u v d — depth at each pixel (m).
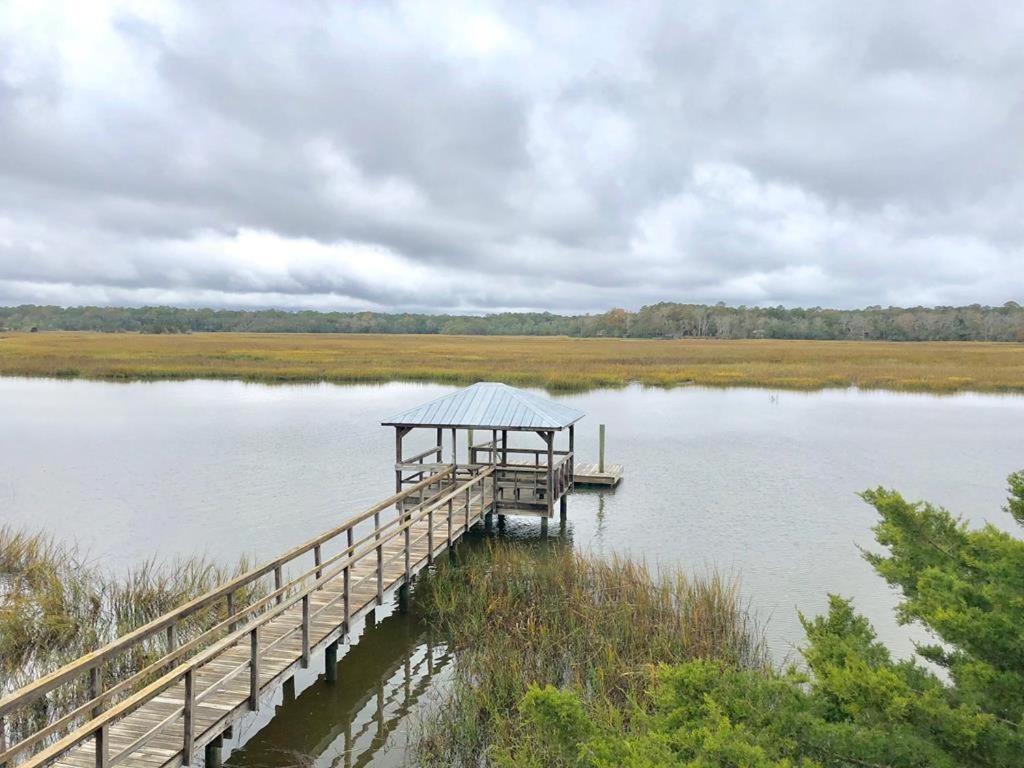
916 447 31.94
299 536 19.20
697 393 51.59
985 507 22.42
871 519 20.78
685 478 26.08
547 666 10.92
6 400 46.16
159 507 22.03
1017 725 5.10
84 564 16.66
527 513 18.45
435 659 12.26
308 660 10.22
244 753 9.61
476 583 14.28
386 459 29.16
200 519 20.78
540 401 20.20
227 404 44.72
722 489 24.44
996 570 5.86
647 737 5.67
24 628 12.23
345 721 10.42
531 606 13.08
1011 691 5.13
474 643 12.25
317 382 56.00
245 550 17.97
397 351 88.31
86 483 25.05
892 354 89.25
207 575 14.90
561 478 19.69
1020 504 7.20
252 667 9.00
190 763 7.95
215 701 8.88
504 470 19.27
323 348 95.19
